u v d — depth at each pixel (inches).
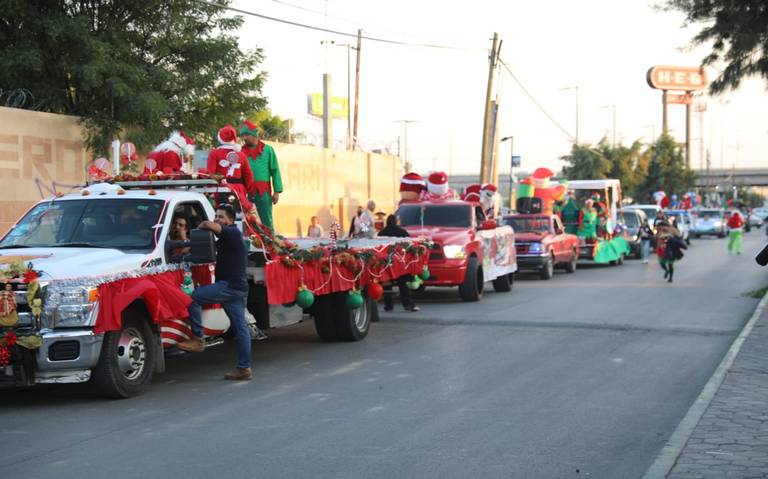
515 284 941.2
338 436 290.8
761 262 295.4
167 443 281.6
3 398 358.3
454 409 331.9
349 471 249.6
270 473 247.8
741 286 867.4
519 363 435.8
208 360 455.8
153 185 440.1
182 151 482.3
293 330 578.6
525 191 1122.0
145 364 361.7
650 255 1565.0
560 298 765.3
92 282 330.0
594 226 1198.3
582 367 423.5
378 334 547.2
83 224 387.2
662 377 397.1
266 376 406.0
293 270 440.5
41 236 386.6
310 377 402.3
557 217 1079.6
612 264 1277.1
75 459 262.8
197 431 298.0
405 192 819.4
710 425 290.5
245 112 843.4
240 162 462.6
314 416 320.8
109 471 249.9
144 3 756.0
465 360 446.0
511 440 285.3
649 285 891.4
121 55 745.0
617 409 331.6
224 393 365.1
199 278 388.8
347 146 1481.3
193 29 810.2
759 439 272.5
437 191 814.5
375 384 383.9
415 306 673.0
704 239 2314.2
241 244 386.9
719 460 249.0
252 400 350.6
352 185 1359.5
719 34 789.9
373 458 263.1
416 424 307.7
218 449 274.1
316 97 2112.5
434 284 722.8
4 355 318.3
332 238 578.6
